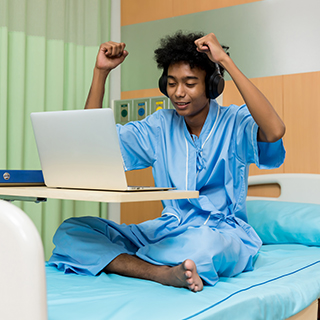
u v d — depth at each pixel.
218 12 2.77
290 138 2.46
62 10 2.86
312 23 2.42
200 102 1.57
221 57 1.45
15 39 2.62
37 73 2.72
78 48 3.01
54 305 0.93
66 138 1.13
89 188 1.15
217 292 1.07
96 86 1.71
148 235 1.57
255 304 1.02
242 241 1.52
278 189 2.50
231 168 1.62
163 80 1.65
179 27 2.94
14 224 0.57
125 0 3.20
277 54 2.53
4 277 0.58
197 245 1.18
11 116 2.60
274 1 2.55
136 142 1.75
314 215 2.01
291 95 2.47
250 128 1.55
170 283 1.13
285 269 1.41
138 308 0.90
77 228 1.44
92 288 1.11
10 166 2.60
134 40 3.15
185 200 1.64
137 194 1.01
